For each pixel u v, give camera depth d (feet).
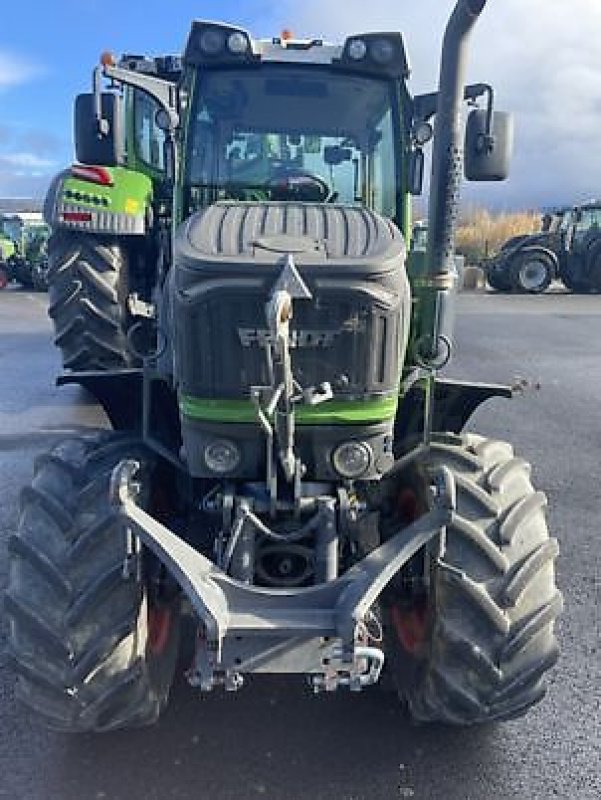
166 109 13.19
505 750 9.17
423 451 9.43
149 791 8.50
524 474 9.27
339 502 8.52
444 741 9.29
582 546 14.47
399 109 12.73
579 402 24.95
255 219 8.64
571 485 17.57
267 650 7.66
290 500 8.50
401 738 9.30
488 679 8.22
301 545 8.54
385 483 10.05
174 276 8.29
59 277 21.09
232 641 7.65
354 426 8.38
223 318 7.92
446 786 8.64
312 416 8.28
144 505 8.72
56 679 8.13
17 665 8.21
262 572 8.55
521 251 64.34
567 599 12.55
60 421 21.71
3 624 11.19
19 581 8.41
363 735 9.34
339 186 12.80
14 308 50.80
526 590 8.38
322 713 9.67
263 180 12.71
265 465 8.52
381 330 8.08
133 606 8.29
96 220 20.57
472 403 10.86
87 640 8.17
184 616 10.82
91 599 8.15
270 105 12.59
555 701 10.04
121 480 7.99
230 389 8.18
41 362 30.32
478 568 8.40
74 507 8.66
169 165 13.24
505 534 8.54
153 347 15.89
